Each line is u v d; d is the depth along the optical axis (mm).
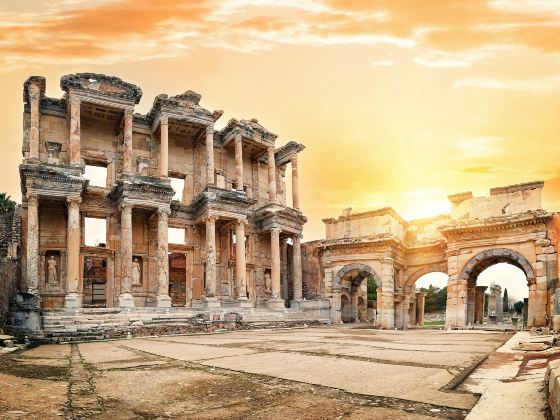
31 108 37750
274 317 41438
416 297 56656
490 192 39656
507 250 37406
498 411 6441
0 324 28016
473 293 40438
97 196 40969
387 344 19703
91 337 27016
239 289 42688
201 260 45188
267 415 7070
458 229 39250
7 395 8578
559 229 35188
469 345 18594
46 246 38594
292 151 53938
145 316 33156
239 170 47156
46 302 37812
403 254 48000
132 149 44625
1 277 28875
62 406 7789
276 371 11352
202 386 9547
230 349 17922
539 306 35125
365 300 59875
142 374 11391
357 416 6824
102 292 54969
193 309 39688
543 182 37469
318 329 36844
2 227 43594
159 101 42719
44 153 40312
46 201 37688
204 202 42562
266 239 51469
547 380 7266
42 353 18250
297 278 49906
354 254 46250
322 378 10172
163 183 40250
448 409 7094
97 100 39812
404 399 7836
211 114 45000
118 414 7277
